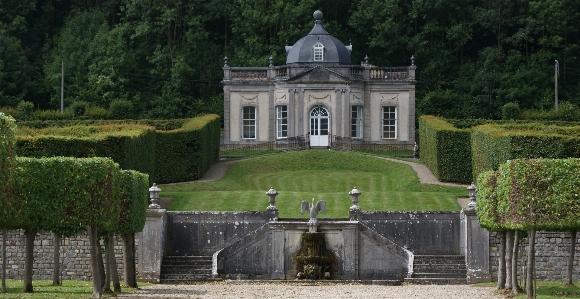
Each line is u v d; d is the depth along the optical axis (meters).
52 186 50.19
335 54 107.31
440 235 64.06
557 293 53.03
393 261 62.38
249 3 122.62
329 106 105.19
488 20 123.06
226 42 125.94
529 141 68.75
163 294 52.47
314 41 107.75
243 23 123.25
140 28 121.69
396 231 64.19
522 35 121.75
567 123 97.81
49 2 128.50
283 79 105.69
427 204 71.69
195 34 122.38
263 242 62.66
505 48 125.75
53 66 120.88
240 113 108.00
